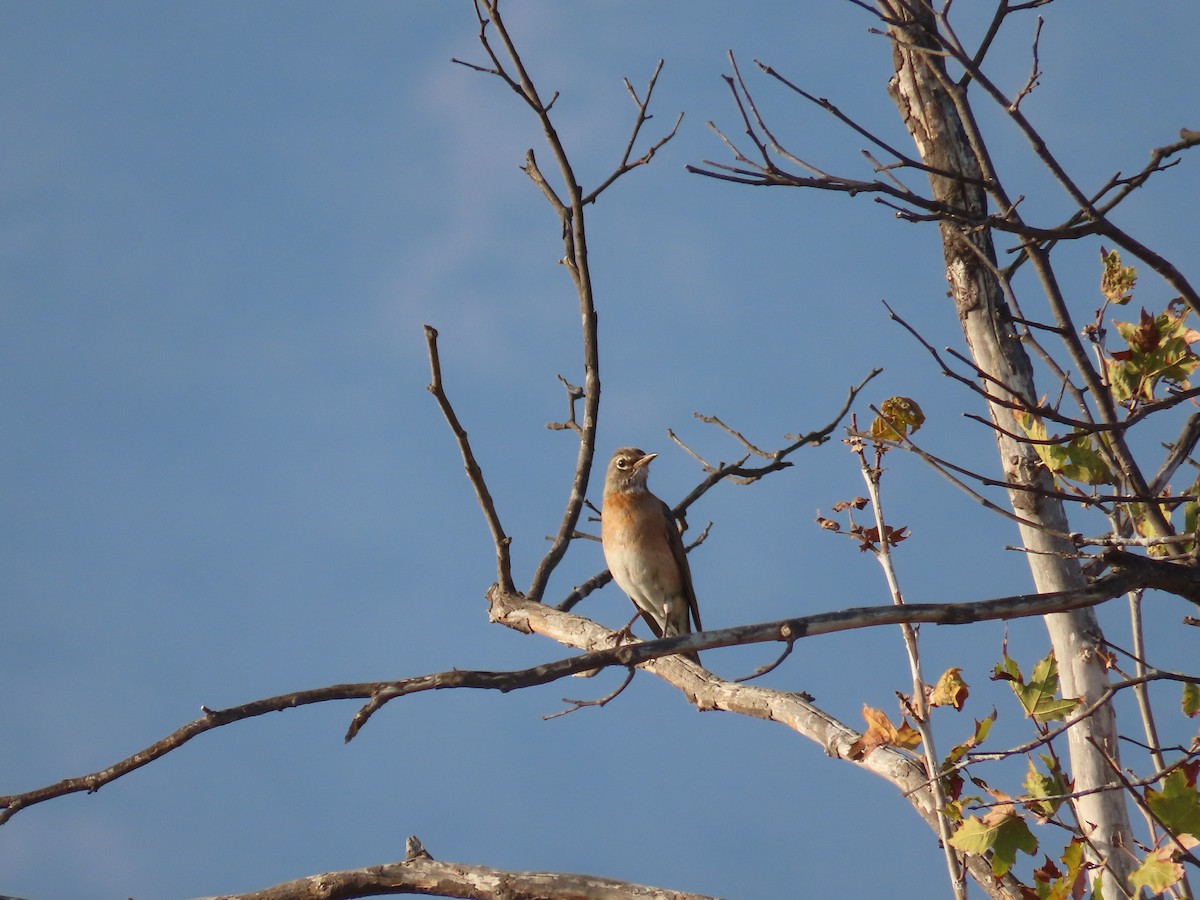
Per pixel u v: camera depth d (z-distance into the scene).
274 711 9.32
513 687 9.27
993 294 12.09
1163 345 10.00
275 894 12.69
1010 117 9.16
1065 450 9.92
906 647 10.09
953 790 9.89
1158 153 9.34
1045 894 9.59
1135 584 9.23
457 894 12.43
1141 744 9.76
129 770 9.48
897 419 10.36
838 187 9.33
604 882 12.10
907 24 9.55
